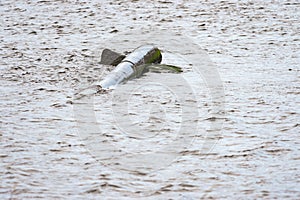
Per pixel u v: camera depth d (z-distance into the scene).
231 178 31.97
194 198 29.83
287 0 77.44
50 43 59.31
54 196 29.91
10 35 62.16
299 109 41.91
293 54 55.78
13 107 42.00
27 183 31.19
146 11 71.94
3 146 35.59
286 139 36.97
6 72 50.00
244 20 68.12
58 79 48.34
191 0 77.44
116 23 67.00
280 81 48.06
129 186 31.03
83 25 66.19
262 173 32.50
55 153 34.81
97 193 30.25
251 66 52.28
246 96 44.59
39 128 38.41
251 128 38.69
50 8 73.38
